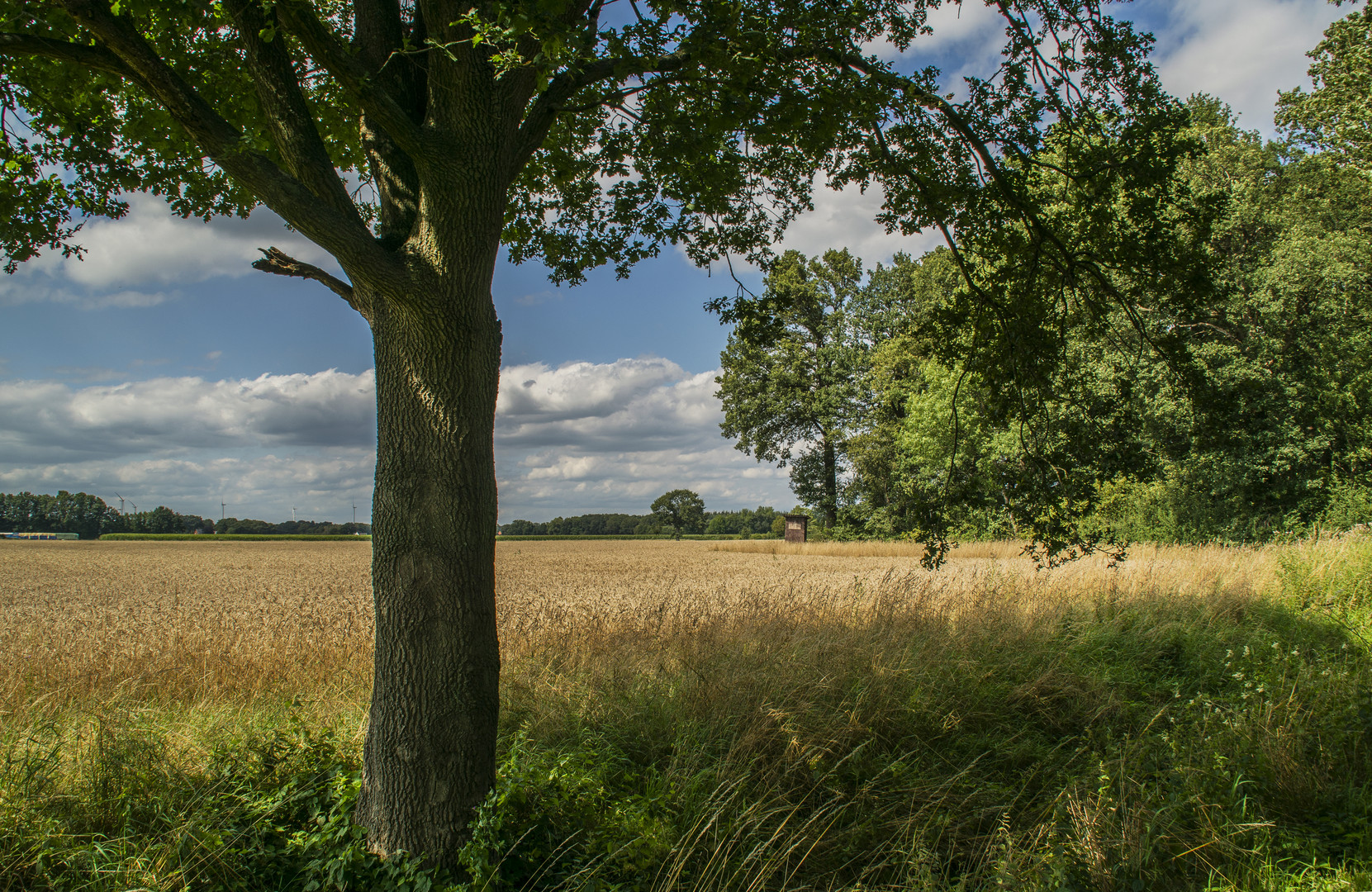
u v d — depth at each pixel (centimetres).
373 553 390
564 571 2764
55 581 2488
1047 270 627
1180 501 2362
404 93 439
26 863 351
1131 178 562
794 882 385
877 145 593
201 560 4012
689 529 11006
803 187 680
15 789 413
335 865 344
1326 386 2047
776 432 4375
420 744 365
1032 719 608
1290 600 1027
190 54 527
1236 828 393
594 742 535
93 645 951
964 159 585
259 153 389
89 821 409
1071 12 548
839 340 4291
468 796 371
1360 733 500
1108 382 1938
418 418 381
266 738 488
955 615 936
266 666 753
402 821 361
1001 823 412
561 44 317
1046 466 601
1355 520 1895
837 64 509
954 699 609
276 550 5516
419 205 394
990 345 637
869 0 554
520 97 412
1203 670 749
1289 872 370
